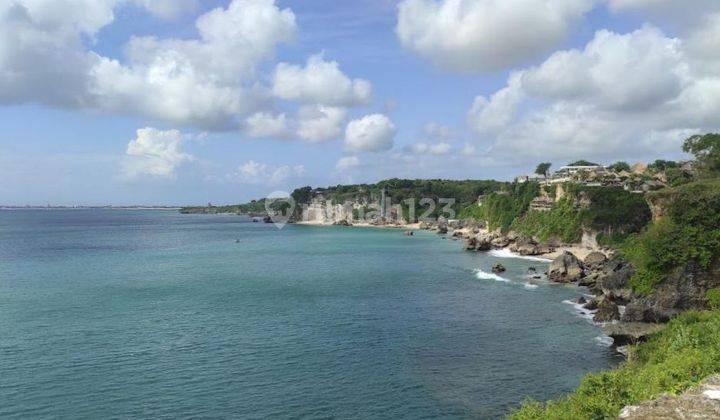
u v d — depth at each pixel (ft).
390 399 138.00
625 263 297.12
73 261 443.32
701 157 453.58
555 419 93.56
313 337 194.70
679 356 106.42
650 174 609.01
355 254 515.09
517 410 120.16
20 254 504.02
